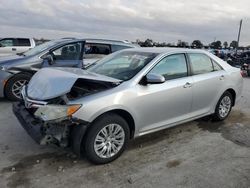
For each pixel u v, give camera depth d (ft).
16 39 55.98
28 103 12.94
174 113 15.58
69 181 11.56
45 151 14.05
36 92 13.20
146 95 13.83
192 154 14.42
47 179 11.63
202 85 16.83
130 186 11.39
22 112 13.73
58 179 11.66
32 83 14.38
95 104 12.16
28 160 13.11
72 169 12.47
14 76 22.94
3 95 23.13
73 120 11.70
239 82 20.01
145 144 15.39
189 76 16.35
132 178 11.96
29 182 11.36
